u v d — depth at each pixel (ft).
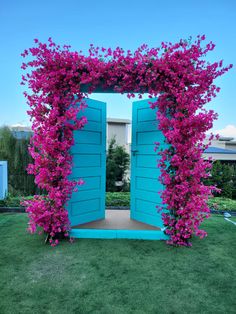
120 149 24.66
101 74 8.91
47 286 6.30
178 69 8.75
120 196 18.16
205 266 7.58
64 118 8.90
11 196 17.81
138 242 9.52
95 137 12.08
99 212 12.42
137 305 5.58
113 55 8.95
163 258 8.11
